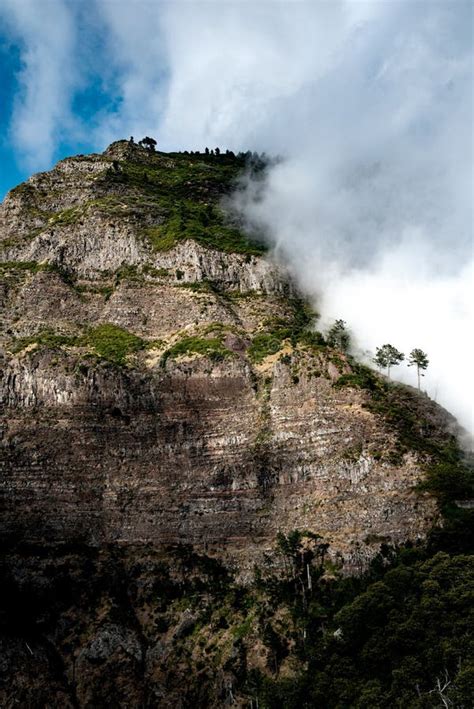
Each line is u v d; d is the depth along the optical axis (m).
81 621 129.88
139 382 158.38
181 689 116.75
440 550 114.56
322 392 147.00
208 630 122.56
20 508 143.00
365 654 98.25
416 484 126.69
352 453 134.62
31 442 150.25
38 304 189.62
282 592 120.69
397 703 89.75
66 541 140.00
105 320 185.88
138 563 135.38
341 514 127.88
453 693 85.62
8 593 132.75
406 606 101.94
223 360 158.25
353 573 118.56
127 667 122.00
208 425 150.50
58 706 118.56
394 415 142.88
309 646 108.38
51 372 159.25
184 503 141.50
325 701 96.44
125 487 145.25
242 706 109.62
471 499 122.25
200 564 132.88
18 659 123.00
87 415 153.62
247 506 137.75
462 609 98.19
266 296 193.50
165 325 181.38
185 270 194.00
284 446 141.62
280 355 159.00
